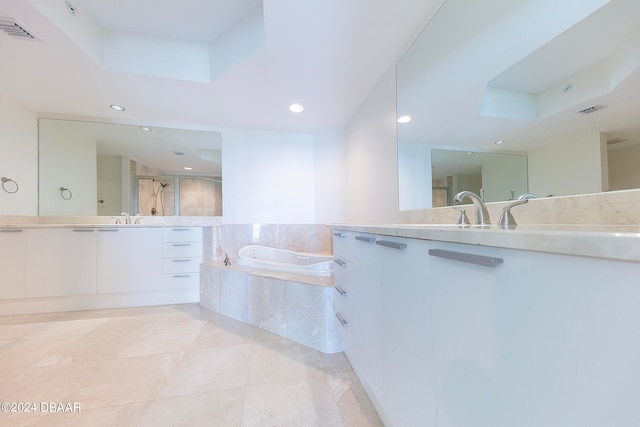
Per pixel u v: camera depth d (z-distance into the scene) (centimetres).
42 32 146
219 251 282
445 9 127
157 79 196
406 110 163
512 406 43
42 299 228
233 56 181
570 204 81
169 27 184
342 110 256
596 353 32
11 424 99
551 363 37
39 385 124
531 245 38
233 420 101
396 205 178
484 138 113
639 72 67
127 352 156
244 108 252
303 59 172
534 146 93
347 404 110
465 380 53
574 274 34
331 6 128
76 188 276
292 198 320
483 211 98
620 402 30
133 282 245
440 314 60
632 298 29
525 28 95
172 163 301
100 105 246
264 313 191
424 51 142
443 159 135
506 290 44
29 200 254
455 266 56
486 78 111
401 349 77
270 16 133
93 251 236
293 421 101
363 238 103
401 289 77
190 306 248
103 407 109
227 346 164
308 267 197
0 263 216
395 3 128
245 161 312
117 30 184
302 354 154
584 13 78
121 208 289
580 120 79
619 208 70
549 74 88
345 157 300
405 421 76
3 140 231
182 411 106
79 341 171
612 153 71
